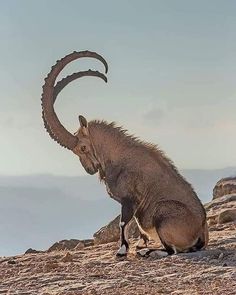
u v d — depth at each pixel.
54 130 20.97
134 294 15.23
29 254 23.48
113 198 20.97
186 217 19.84
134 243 23.11
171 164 20.83
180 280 16.47
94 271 18.14
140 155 20.72
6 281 17.84
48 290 16.36
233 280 16.05
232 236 21.91
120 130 20.97
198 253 19.22
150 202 20.45
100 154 20.89
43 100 21.05
